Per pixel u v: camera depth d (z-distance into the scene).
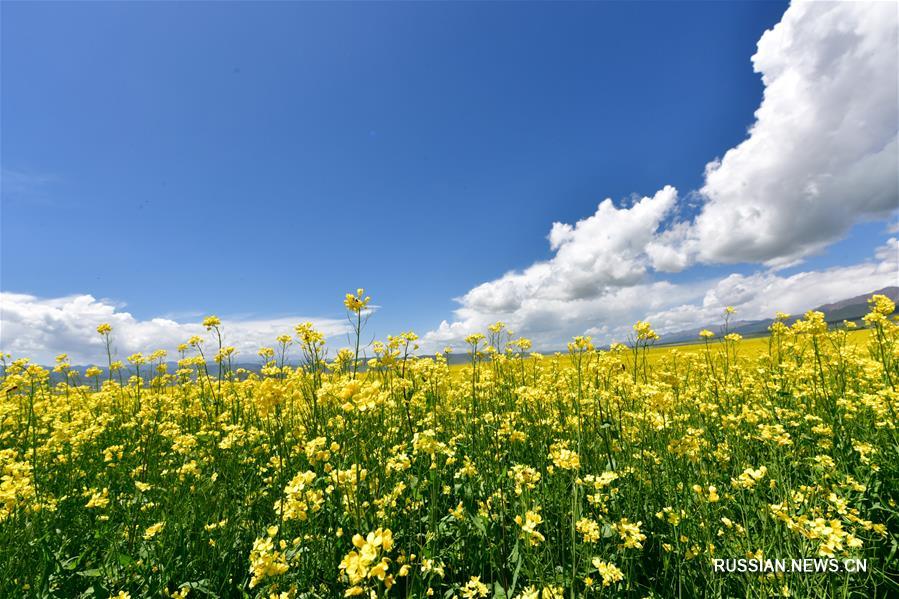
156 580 2.98
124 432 6.75
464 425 5.59
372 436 4.14
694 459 3.58
